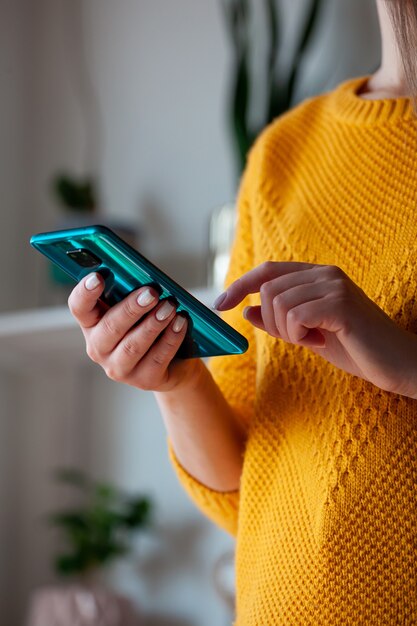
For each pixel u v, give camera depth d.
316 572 0.64
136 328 0.61
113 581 2.15
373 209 0.72
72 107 2.31
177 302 0.60
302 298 0.58
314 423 0.69
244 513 0.73
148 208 2.17
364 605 0.62
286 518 0.69
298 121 0.84
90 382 2.24
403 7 0.66
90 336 0.64
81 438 2.23
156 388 0.70
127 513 2.11
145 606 2.09
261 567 0.69
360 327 0.57
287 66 1.93
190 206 2.11
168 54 2.17
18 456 2.28
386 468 0.63
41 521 2.25
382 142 0.75
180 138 2.14
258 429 0.74
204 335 0.64
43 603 1.92
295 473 0.70
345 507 0.64
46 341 1.93
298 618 0.64
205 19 2.12
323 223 0.75
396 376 0.58
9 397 2.27
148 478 2.12
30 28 2.36
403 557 0.61
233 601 1.62
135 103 2.21
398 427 0.64
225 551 1.99
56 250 0.59
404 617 0.61
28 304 2.30
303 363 0.72
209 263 1.81
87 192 2.13
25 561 2.26
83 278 0.60
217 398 0.77
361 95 0.82
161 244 2.14
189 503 2.06
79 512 2.17
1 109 2.27
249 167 0.87
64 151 2.31
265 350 0.76
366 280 0.69
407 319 0.66
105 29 2.27
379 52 1.81
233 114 1.83
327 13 1.89
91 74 2.29
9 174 2.29
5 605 2.23
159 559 2.09
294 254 0.75
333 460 0.66
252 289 0.63
